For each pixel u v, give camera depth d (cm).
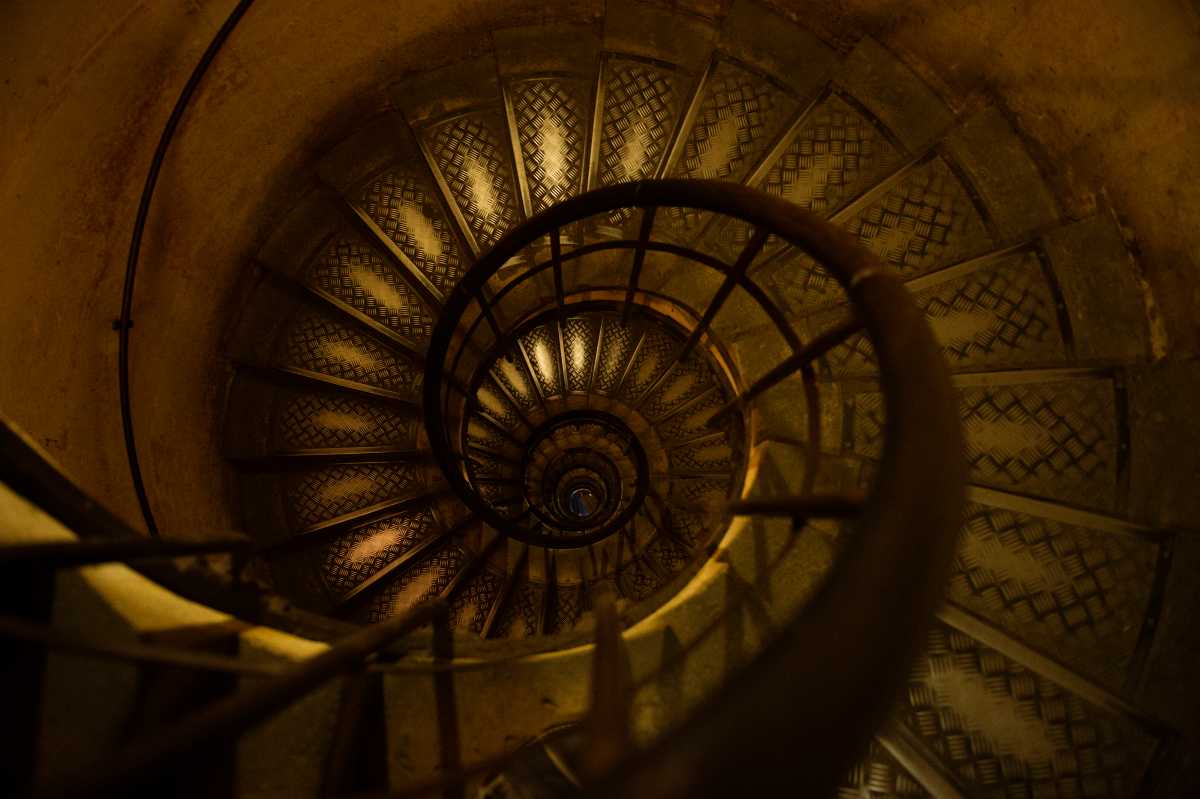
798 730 75
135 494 388
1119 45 305
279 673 145
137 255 381
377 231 485
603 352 538
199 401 461
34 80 324
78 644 118
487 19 473
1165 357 312
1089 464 319
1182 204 296
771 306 279
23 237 335
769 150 423
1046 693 288
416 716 255
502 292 405
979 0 357
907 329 134
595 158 462
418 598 491
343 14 439
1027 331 348
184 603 224
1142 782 273
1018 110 363
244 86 419
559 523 552
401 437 496
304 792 208
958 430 111
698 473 520
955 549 97
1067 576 305
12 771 139
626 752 94
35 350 343
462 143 480
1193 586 288
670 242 434
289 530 481
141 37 364
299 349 488
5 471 189
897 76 402
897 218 387
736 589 312
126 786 96
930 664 297
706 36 446
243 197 456
